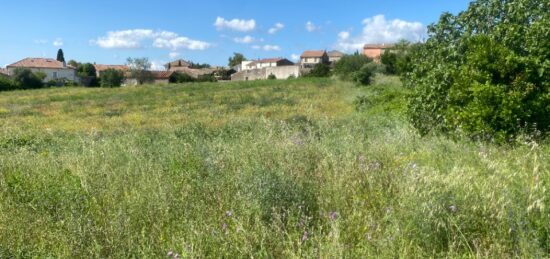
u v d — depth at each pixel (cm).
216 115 2295
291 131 859
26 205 391
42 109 3170
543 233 272
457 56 813
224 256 286
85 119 2445
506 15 789
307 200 374
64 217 360
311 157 535
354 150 548
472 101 649
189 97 3788
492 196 307
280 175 395
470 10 846
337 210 343
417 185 350
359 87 3556
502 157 496
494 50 646
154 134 1335
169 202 381
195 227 323
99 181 470
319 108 2319
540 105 600
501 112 598
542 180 344
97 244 290
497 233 284
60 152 890
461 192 330
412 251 276
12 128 1952
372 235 300
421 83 862
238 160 538
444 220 297
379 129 983
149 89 5009
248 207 351
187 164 525
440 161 492
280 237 303
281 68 8038
